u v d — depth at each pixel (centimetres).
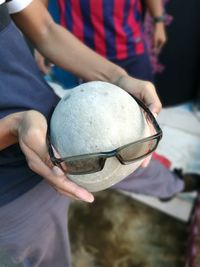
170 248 86
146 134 34
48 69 92
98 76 49
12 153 44
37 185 47
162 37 94
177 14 97
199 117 112
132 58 85
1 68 40
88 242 88
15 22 50
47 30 51
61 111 33
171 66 106
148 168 66
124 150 31
